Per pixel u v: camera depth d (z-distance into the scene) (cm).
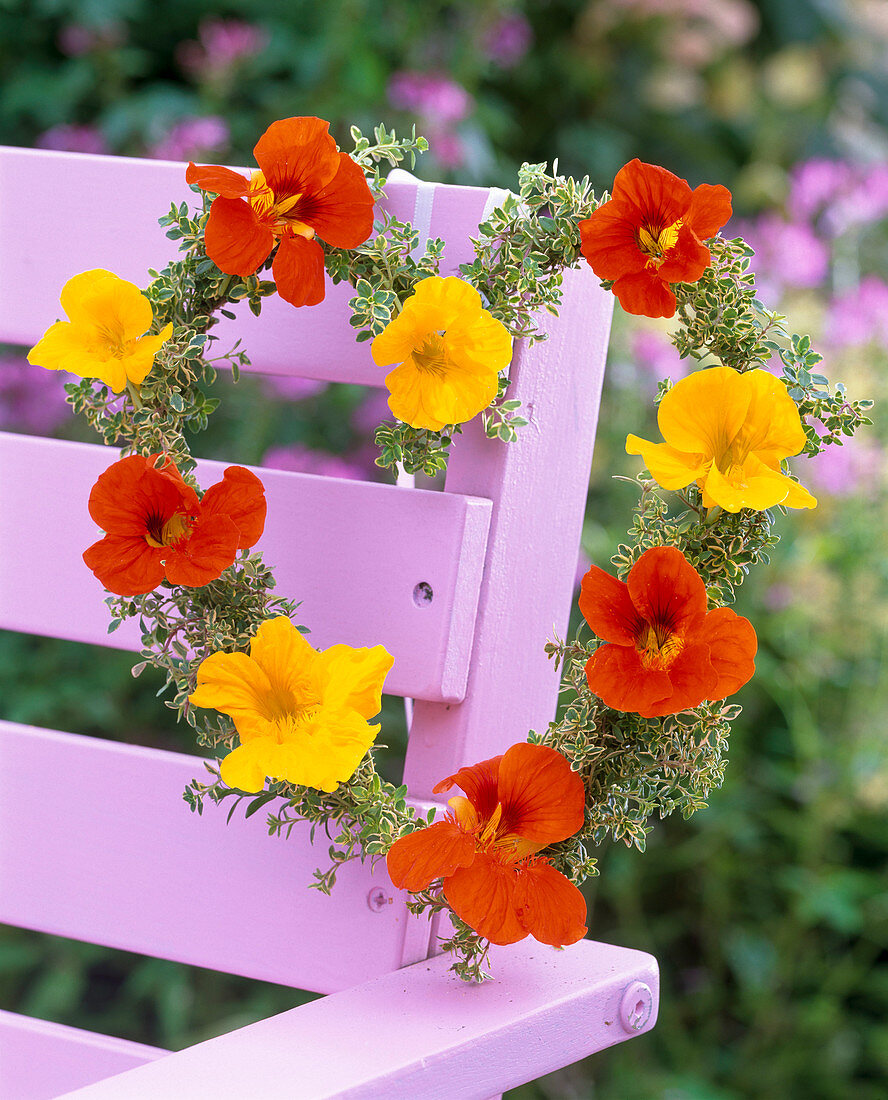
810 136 337
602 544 207
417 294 116
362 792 119
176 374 119
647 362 216
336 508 124
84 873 129
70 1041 130
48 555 129
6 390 229
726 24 325
